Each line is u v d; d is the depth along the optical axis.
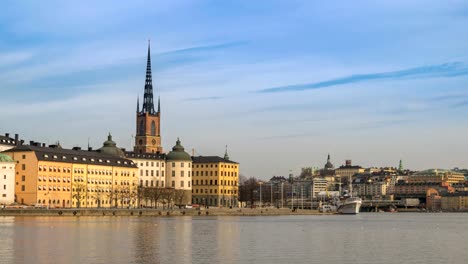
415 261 129.38
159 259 126.06
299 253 140.25
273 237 184.25
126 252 136.12
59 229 199.00
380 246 160.25
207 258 128.62
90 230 196.50
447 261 129.88
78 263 118.75
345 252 143.88
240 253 138.38
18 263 118.00
